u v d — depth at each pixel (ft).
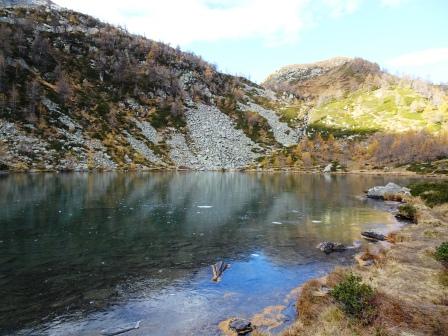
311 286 62.64
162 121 520.83
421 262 71.46
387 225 123.54
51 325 49.65
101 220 120.98
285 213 145.07
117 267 75.36
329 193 215.92
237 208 154.71
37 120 375.66
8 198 158.51
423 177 356.59
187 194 195.83
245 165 472.44
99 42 615.98
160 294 61.62
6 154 311.27
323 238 104.37
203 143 505.66
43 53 496.64
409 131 543.80
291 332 44.73
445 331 41.24
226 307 56.54
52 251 85.10
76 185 215.31
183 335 47.03
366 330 42.29
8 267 73.56
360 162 482.28
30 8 628.28
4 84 396.78
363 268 72.64
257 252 89.30
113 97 514.68
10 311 53.88
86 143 387.75
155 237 101.50
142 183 245.04
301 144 536.42
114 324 50.11
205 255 85.66
